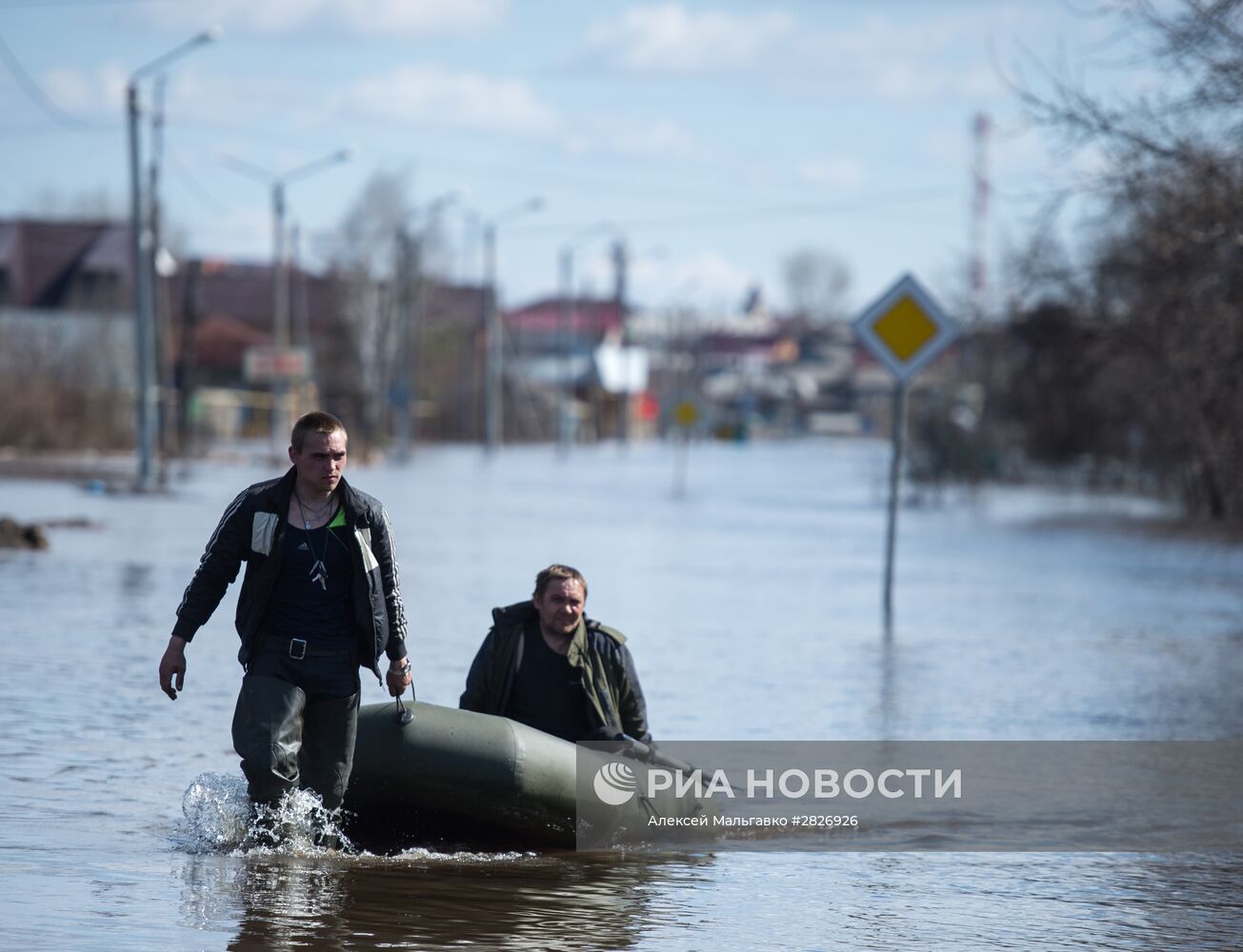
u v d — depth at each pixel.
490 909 23.73
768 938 22.89
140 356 136.38
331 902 23.73
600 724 29.66
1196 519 139.38
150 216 189.75
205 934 21.81
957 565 94.00
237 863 25.67
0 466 165.00
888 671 50.72
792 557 96.25
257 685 25.86
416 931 22.34
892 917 24.22
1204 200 74.06
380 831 27.97
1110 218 84.31
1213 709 44.78
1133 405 140.00
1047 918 24.31
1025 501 178.50
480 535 103.06
